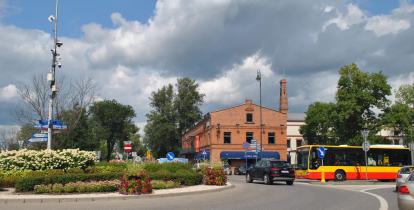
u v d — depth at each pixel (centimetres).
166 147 8462
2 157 2241
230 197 1881
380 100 5544
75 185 1822
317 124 7500
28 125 3700
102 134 8925
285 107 7650
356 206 1591
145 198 1777
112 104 9238
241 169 5728
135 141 12025
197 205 1544
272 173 2939
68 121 3638
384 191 2428
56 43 2650
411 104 6419
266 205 1566
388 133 7962
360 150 3691
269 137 6322
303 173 3622
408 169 2281
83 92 3775
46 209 1377
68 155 2338
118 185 1916
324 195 2059
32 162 2248
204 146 6794
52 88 2600
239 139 6247
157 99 8581
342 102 5438
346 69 5562
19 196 1653
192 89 8606
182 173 2448
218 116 6266
